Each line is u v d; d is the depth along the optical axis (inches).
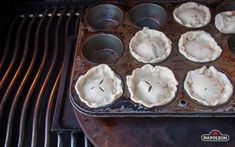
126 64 14.8
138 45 15.8
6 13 18.8
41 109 15.2
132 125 13.4
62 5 19.1
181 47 15.2
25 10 19.2
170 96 13.7
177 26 16.2
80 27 16.3
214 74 14.4
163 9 16.9
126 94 13.8
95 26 17.3
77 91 13.9
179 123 13.3
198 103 13.3
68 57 16.2
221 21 15.9
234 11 16.7
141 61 14.9
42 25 18.4
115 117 13.5
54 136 14.3
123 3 17.2
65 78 15.5
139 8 17.1
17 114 15.1
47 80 16.0
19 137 14.1
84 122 13.5
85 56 15.5
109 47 16.4
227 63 14.6
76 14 18.6
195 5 17.1
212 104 13.3
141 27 17.0
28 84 16.1
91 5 17.4
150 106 13.3
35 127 14.4
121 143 12.9
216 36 15.6
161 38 15.9
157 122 13.4
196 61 14.8
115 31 16.0
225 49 15.1
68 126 14.0
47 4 19.2
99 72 14.8
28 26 18.3
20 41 17.8
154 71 14.7
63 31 18.0
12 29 18.3
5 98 15.4
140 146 12.8
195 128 13.2
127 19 16.4
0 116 14.9
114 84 14.3
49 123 14.5
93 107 13.3
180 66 14.7
